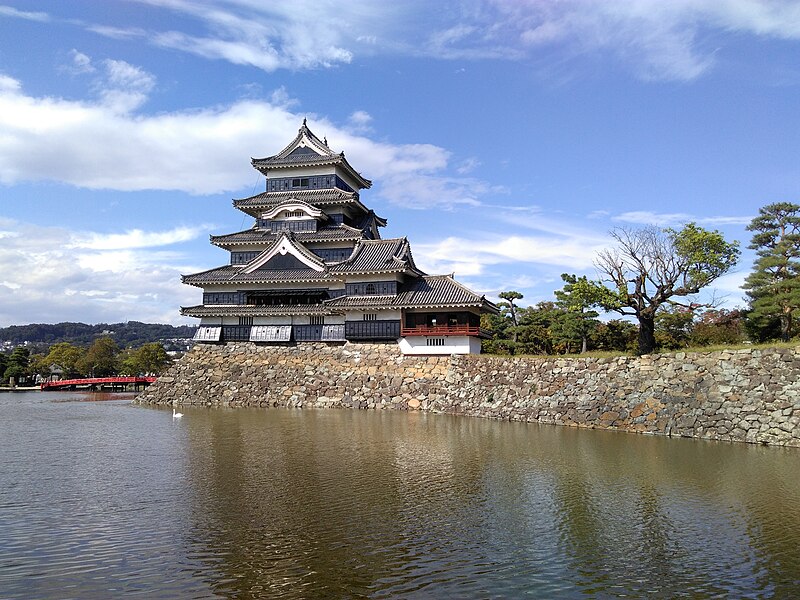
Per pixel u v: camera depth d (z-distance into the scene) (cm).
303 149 7338
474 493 2303
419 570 1555
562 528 1898
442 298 5556
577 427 4078
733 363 3647
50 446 3372
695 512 2067
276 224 6975
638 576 1532
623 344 6044
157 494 2267
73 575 1500
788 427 3303
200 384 5959
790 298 4138
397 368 5434
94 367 13312
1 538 1767
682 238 4334
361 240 6519
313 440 3506
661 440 3519
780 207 4700
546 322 6981
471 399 4853
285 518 1973
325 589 1435
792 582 1496
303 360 5816
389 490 2341
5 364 12094
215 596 1391
